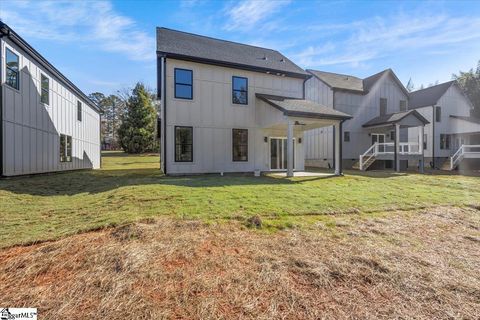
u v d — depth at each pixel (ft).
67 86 45.60
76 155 49.78
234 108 40.06
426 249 11.40
